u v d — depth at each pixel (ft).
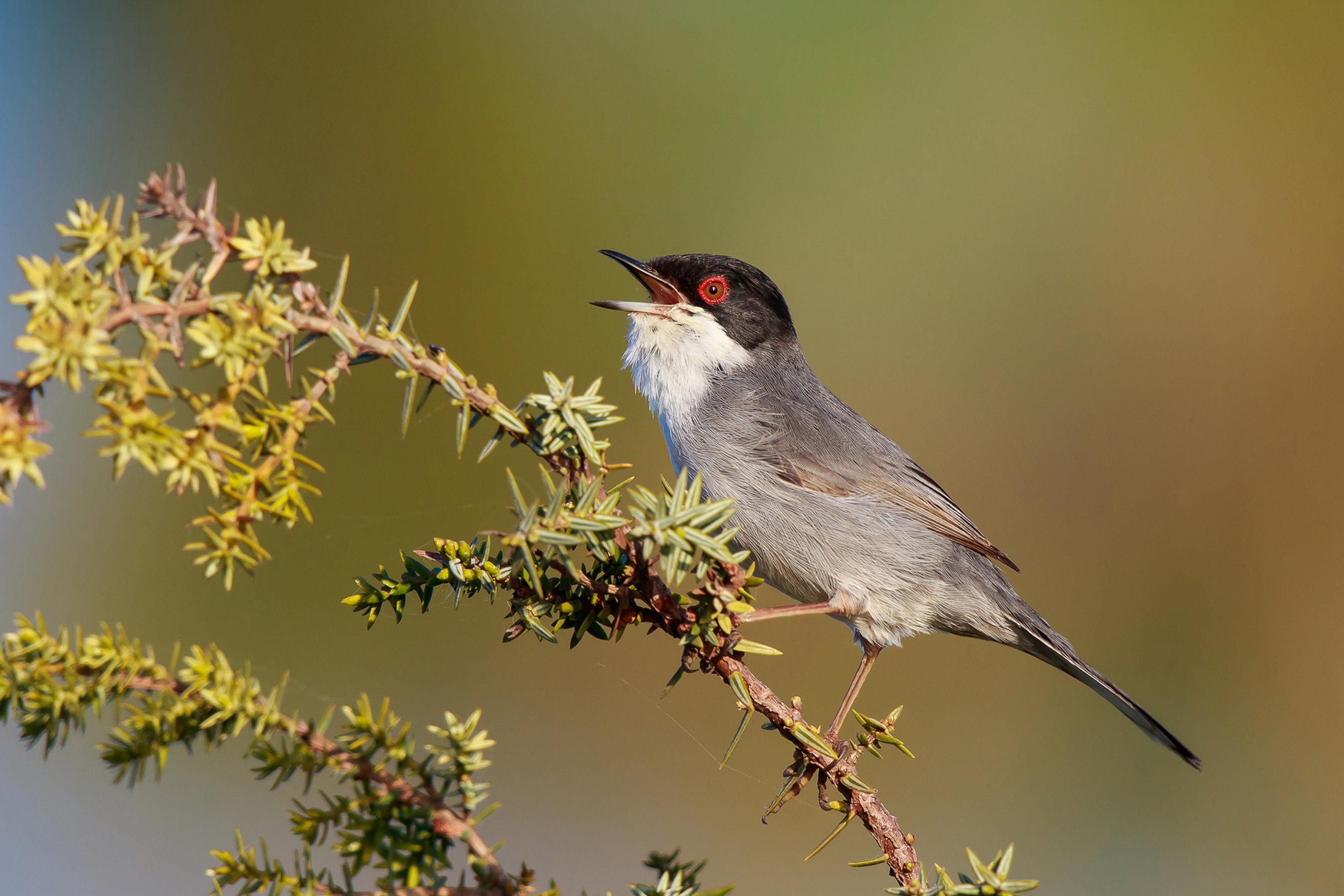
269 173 47.26
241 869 10.16
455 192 47.47
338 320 11.82
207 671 10.15
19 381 9.36
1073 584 44.50
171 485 10.12
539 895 10.73
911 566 24.57
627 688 39.24
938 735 39.11
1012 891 12.18
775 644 39.86
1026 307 47.73
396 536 40.06
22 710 9.98
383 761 10.82
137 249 10.02
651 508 12.91
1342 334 45.24
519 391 46.29
